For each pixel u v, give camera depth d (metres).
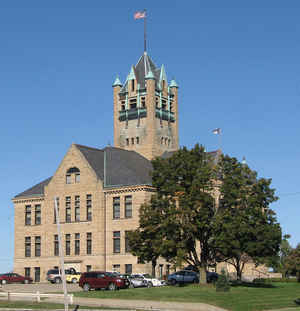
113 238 105.75
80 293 73.06
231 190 79.94
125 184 105.88
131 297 68.12
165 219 79.19
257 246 78.44
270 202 81.69
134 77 129.62
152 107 125.94
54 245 112.38
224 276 73.75
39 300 67.50
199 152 83.06
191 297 67.50
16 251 117.06
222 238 77.19
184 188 80.44
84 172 110.44
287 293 72.81
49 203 114.12
